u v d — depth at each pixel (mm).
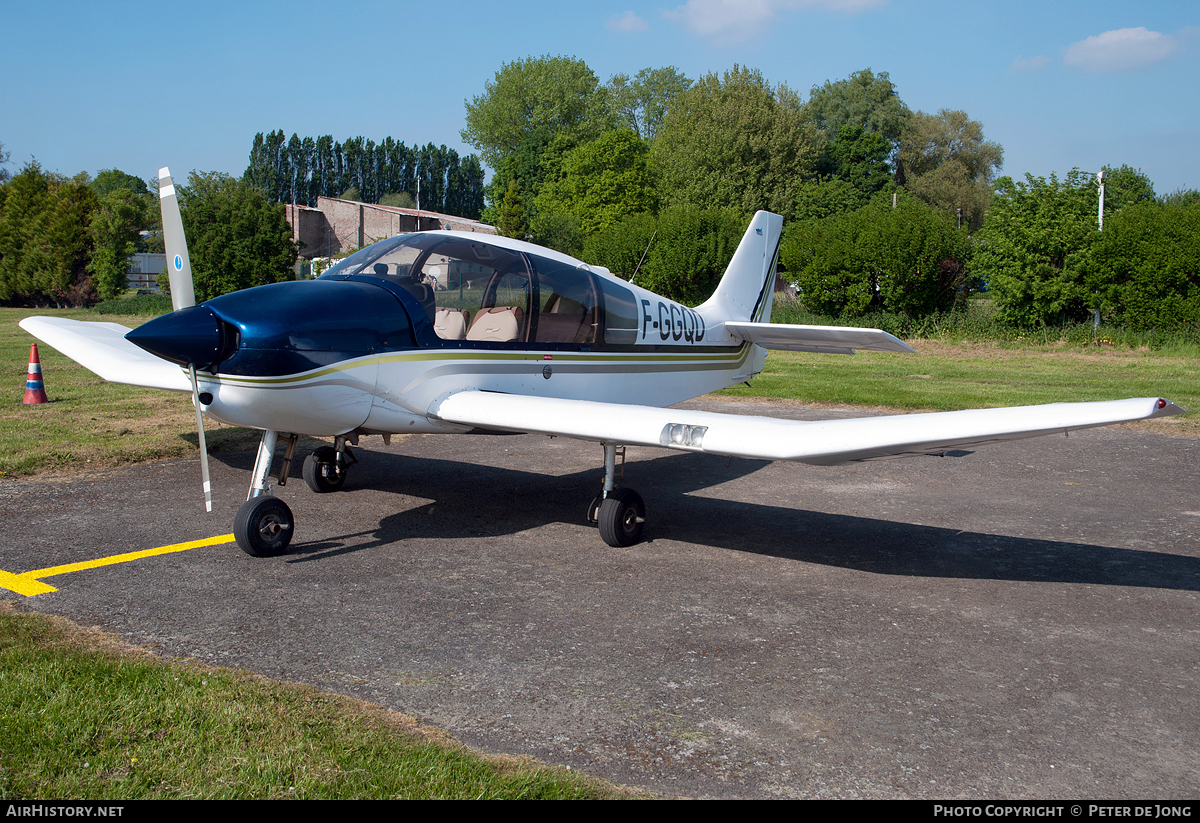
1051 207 17828
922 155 58875
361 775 2248
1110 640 3332
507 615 3547
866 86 61875
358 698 2748
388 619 3475
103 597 3654
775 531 4957
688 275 24062
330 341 4289
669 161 42656
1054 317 18531
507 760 2383
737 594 3852
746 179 39938
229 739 2418
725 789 2264
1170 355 15609
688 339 6656
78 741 2365
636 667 3043
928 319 19719
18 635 3176
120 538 4555
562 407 4520
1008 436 3523
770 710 2727
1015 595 3859
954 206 51219
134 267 42750
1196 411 9047
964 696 2836
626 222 27406
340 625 3398
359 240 52938
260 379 4098
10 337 17438
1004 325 18797
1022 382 11531
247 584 3869
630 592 3863
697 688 2879
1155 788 2289
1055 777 2342
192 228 25672
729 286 7410
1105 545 4680
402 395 4637
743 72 43188
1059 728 2621
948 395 10133
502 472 6496
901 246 19906
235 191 26141
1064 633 3402
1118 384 11125
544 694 2816
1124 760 2434
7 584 3797
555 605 3678
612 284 5930
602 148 44250
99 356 6562
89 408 8617
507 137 60062
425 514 5219
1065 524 5125
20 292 33875
